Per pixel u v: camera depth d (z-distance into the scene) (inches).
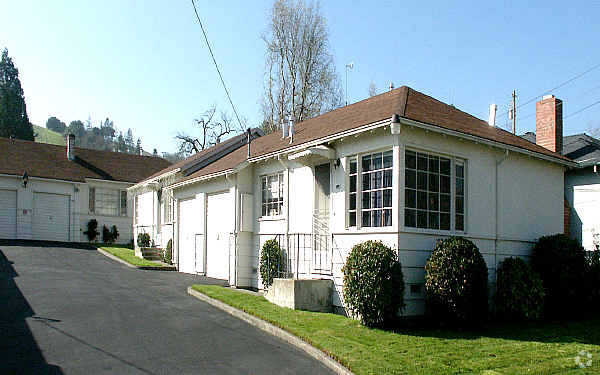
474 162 502.6
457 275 409.7
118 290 557.9
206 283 660.7
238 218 651.5
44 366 293.1
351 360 309.7
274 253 589.0
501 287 484.1
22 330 367.6
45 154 1304.1
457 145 486.0
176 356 323.6
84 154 1397.6
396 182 433.4
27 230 1131.9
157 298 521.3
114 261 874.8
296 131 693.9
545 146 725.3
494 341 381.4
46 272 665.0
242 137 1005.8
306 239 544.7
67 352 321.4
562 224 606.5
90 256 917.8
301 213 560.1
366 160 473.7
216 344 354.9
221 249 712.4
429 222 458.6
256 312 431.8
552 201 595.2
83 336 359.3
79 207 1224.2
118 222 1315.2
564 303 510.9
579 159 722.8
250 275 653.9
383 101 561.0
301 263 552.4
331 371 304.5
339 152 498.9
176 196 885.8
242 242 652.1
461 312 407.5
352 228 476.1
